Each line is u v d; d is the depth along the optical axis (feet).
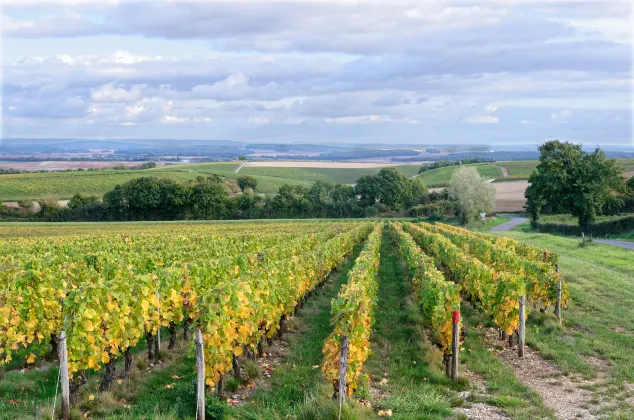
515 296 43.11
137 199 278.26
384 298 62.95
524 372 37.78
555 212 259.39
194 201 285.23
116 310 32.96
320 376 34.86
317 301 62.80
